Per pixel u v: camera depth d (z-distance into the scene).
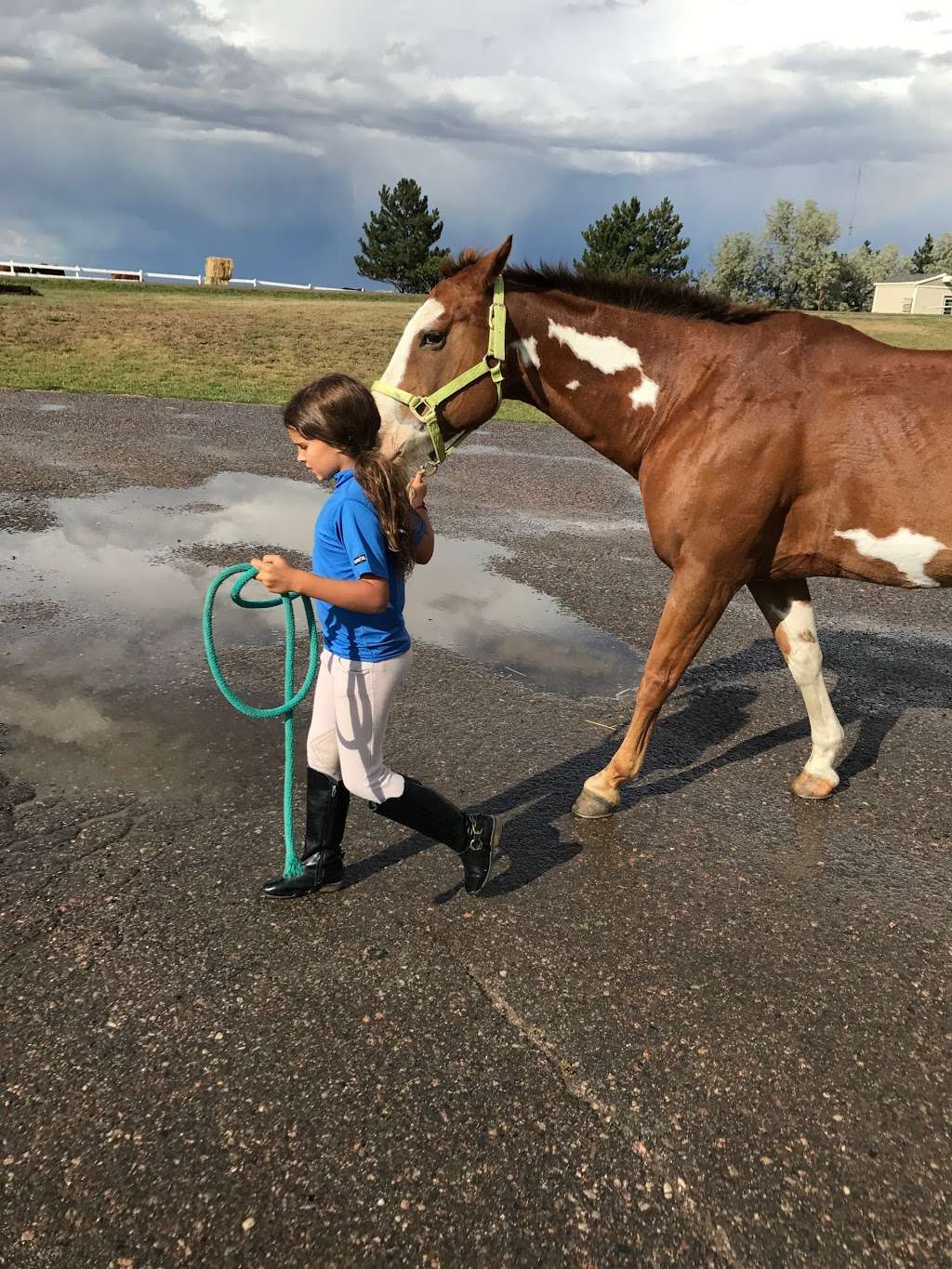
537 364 3.45
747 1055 2.42
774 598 3.62
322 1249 1.86
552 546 7.33
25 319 20.62
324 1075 2.28
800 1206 2.01
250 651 4.93
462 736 4.12
